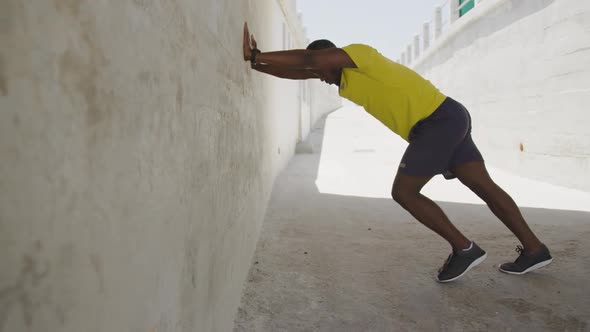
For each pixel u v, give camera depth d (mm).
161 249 898
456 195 5027
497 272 2652
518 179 6406
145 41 796
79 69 549
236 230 1988
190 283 1150
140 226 770
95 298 593
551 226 3623
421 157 2285
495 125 7633
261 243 3174
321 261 2838
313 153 10109
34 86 457
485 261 2836
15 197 427
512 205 2564
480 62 8281
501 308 2209
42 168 470
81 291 554
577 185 5473
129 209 717
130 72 722
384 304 2258
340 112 22734
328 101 24062
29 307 451
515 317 2121
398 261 2844
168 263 949
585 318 2102
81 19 555
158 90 875
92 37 585
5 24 412
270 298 2291
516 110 6863
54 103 492
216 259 1502
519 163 6793
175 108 1002
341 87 2385
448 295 2354
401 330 2018
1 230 409
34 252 458
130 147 723
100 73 608
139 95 765
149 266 822
